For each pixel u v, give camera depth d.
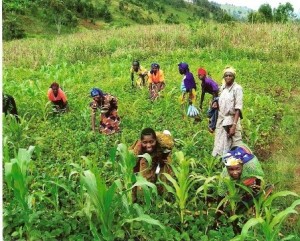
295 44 23.41
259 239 5.60
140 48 25.12
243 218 6.20
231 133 7.79
